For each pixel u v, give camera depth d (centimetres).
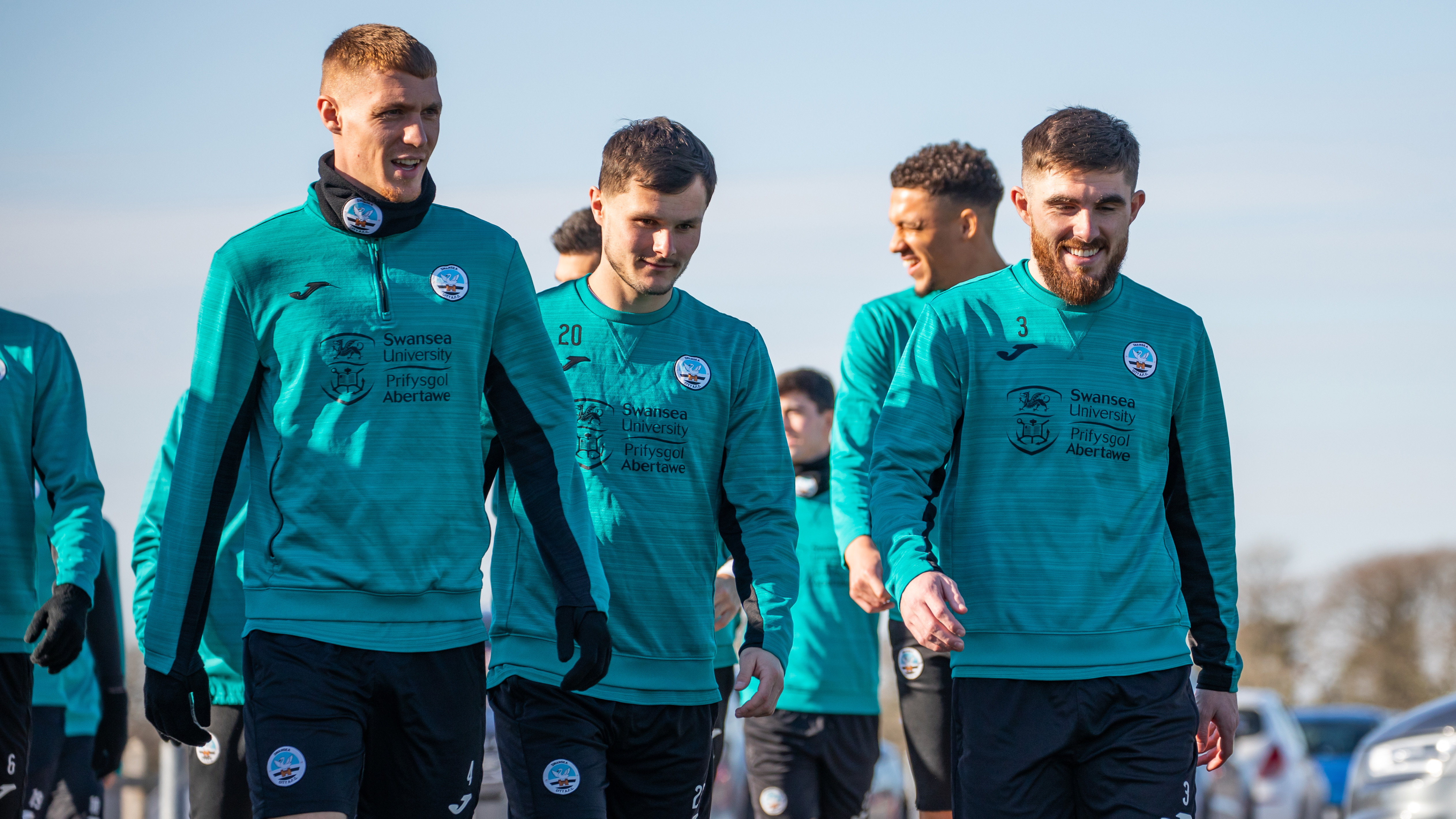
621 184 633
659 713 649
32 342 705
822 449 982
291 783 516
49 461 699
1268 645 9625
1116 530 602
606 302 666
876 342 814
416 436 538
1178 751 597
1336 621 9531
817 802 970
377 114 528
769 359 692
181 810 1748
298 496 534
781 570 664
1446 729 1114
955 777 617
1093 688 592
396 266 543
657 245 633
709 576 670
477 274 553
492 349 565
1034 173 609
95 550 686
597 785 628
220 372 536
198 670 540
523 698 629
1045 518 600
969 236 837
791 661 967
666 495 653
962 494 616
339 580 530
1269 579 9762
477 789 571
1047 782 599
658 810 662
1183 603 622
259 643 530
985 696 602
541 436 567
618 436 653
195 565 534
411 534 535
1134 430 610
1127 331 619
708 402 665
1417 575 9338
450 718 550
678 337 671
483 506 562
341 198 536
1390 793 1118
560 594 551
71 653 666
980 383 614
